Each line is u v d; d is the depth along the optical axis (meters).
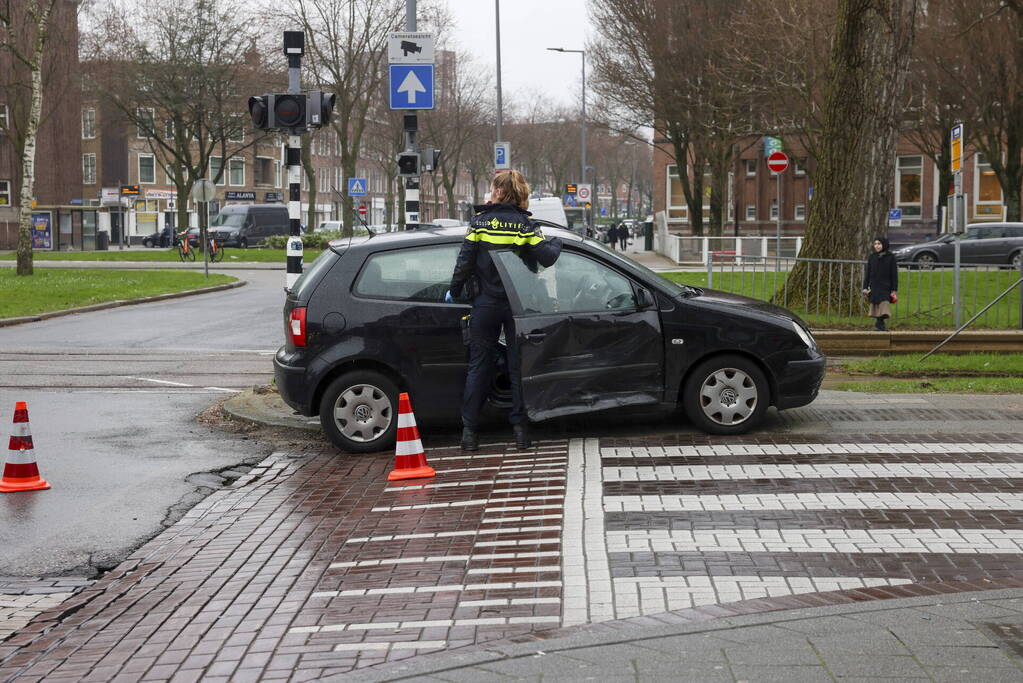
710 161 43.88
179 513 7.61
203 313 23.48
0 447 9.77
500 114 42.97
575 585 5.51
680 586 5.46
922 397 11.25
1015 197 39.78
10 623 5.58
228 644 5.01
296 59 12.35
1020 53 35.41
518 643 4.70
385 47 55.97
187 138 56.84
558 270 9.05
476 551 6.23
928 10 36.94
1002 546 6.07
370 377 9.27
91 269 37.34
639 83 43.72
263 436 10.23
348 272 9.27
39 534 7.13
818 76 28.64
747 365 9.24
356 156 57.38
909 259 35.16
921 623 4.75
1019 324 15.57
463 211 80.00
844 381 12.79
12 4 50.00
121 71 54.12
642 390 9.09
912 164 52.44
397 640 4.90
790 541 6.21
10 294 25.73
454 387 9.22
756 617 4.88
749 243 38.16
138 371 14.85
